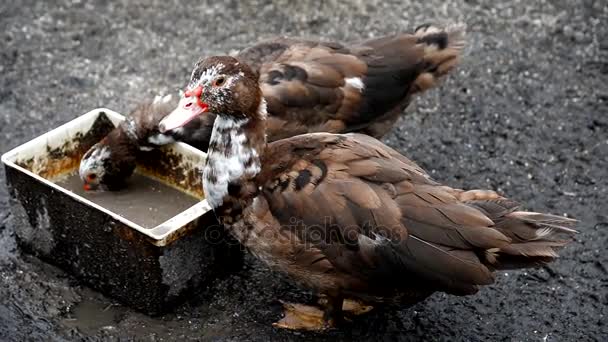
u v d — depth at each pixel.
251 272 6.94
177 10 9.89
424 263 5.70
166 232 6.10
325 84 7.14
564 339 6.44
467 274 5.67
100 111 7.45
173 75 9.09
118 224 6.18
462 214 5.73
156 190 7.32
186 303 6.64
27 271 6.89
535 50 9.41
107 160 7.21
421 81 7.54
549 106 8.71
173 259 6.30
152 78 9.04
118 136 7.23
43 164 7.16
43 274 6.87
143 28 9.69
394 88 7.41
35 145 7.04
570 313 6.64
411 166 6.03
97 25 9.70
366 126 7.41
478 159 8.12
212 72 5.93
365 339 6.44
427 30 7.63
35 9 9.85
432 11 9.89
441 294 6.80
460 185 7.84
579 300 6.75
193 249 6.41
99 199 7.22
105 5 9.91
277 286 6.84
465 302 6.73
